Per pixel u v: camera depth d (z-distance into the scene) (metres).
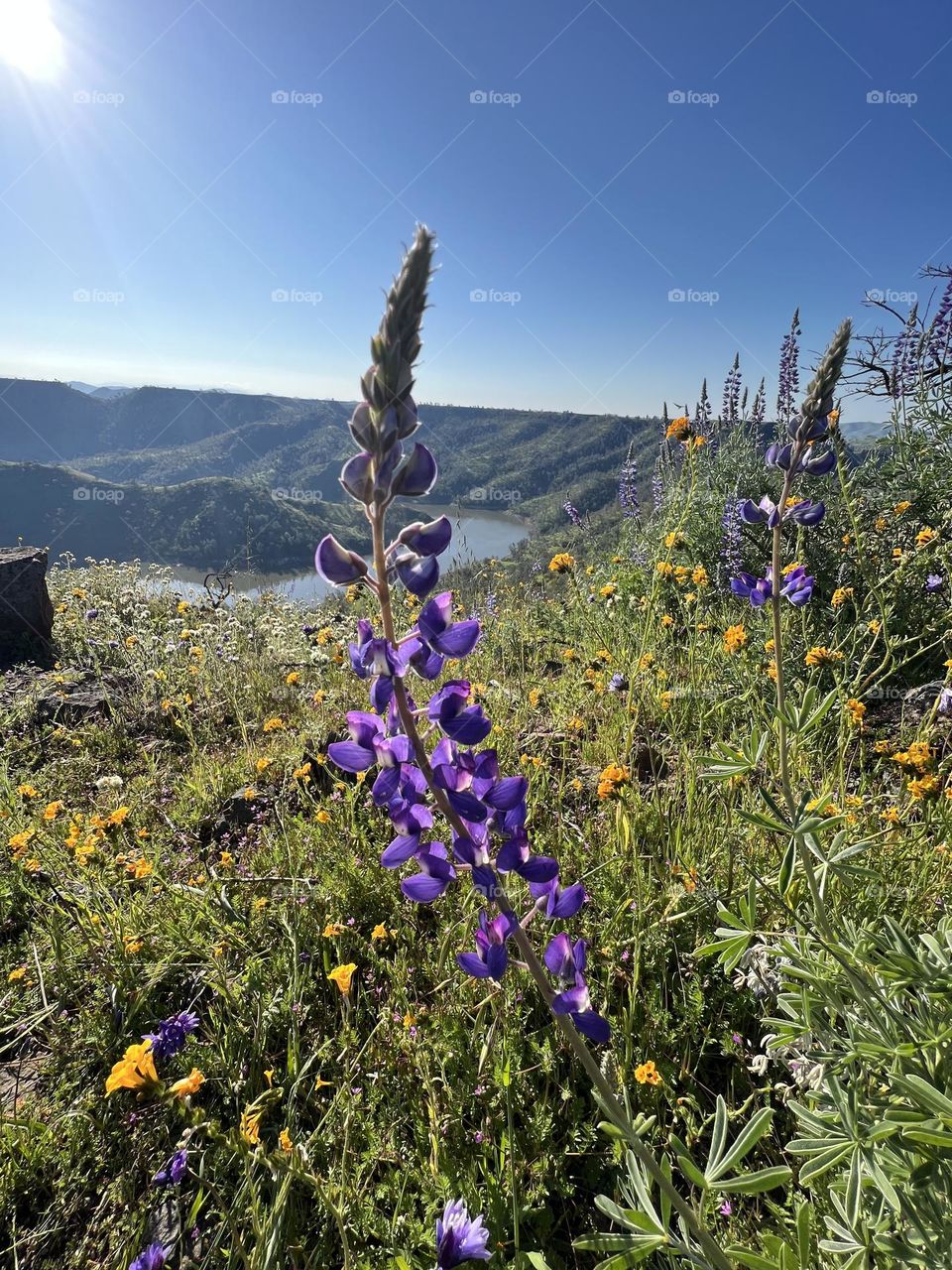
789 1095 2.38
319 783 4.93
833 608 5.55
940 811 3.11
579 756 4.79
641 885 3.24
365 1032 2.97
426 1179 2.31
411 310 1.39
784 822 2.25
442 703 1.53
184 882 3.94
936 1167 1.72
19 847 3.92
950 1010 1.98
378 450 1.41
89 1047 3.12
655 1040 2.65
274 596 10.88
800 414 2.47
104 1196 2.52
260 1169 2.42
